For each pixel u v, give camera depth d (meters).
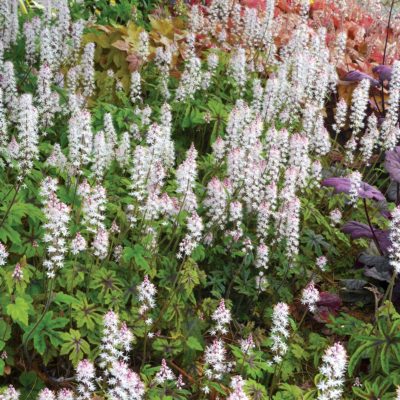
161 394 0.85
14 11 1.40
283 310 0.90
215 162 1.23
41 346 0.85
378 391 0.94
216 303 1.04
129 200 1.07
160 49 1.45
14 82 1.16
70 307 0.90
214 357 0.86
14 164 1.01
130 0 2.02
